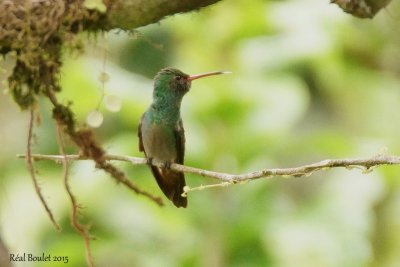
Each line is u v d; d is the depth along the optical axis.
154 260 11.11
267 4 13.45
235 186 10.94
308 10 13.77
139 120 10.88
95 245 11.27
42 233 12.60
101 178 11.90
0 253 6.35
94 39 6.95
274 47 13.13
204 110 11.09
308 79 14.45
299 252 11.22
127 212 11.58
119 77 11.34
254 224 10.76
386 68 15.01
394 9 11.50
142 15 6.71
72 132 7.23
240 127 11.09
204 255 10.83
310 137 11.45
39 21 6.73
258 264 10.75
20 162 12.95
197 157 10.89
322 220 11.60
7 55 7.14
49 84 7.03
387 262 14.05
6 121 12.66
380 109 15.13
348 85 14.83
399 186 13.48
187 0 6.66
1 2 6.68
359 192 12.09
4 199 12.38
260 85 11.79
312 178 14.05
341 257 11.36
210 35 12.88
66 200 12.66
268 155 11.15
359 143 12.13
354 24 14.32
